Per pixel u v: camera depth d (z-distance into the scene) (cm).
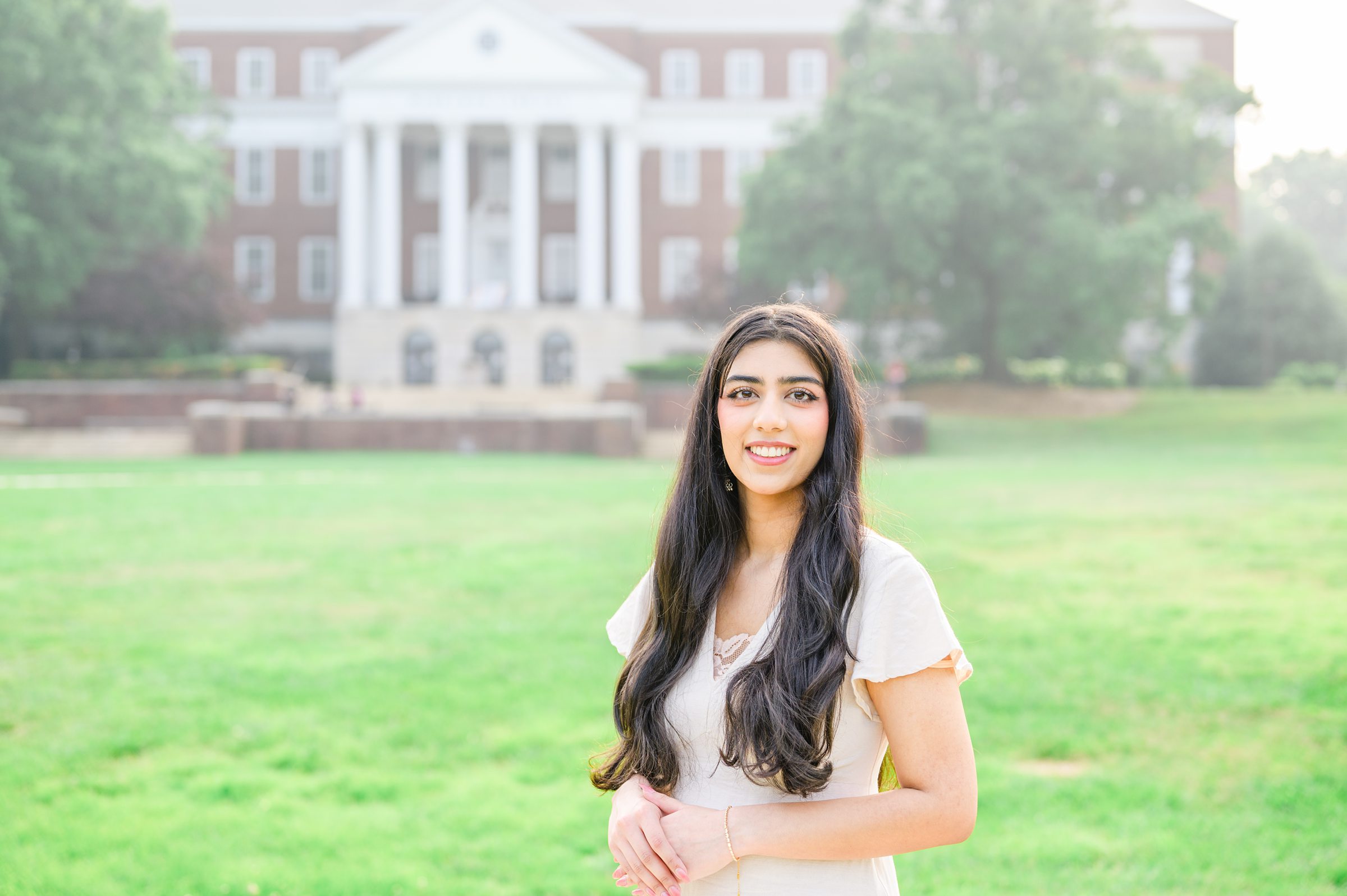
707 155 5397
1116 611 910
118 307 4269
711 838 197
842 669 196
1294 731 611
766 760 194
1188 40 5619
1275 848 460
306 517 1546
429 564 1177
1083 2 3688
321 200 5406
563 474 2356
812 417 210
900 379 3647
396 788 545
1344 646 779
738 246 4134
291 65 5438
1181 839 472
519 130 4878
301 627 894
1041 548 1222
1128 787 534
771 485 211
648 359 5378
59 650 811
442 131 4884
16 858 456
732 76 5481
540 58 4862
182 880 440
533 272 4922
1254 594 966
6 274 3491
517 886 438
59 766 571
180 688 712
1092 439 3077
